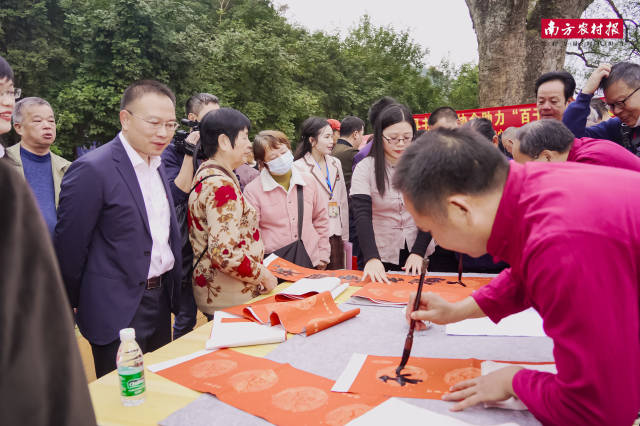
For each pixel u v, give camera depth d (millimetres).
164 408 1064
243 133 2025
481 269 2396
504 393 988
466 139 919
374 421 956
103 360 1808
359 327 1550
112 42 11383
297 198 2795
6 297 398
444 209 905
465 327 1494
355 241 3592
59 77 11742
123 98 1839
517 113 6527
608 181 830
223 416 1020
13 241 416
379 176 2396
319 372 1228
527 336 1415
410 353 1318
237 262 1820
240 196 1956
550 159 1837
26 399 399
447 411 1011
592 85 2584
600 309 724
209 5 21094
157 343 1998
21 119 2938
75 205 1686
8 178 433
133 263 1788
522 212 860
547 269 762
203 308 2045
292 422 983
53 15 11734
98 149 1832
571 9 8141
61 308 443
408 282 2041
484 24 8445
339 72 22719
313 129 3270
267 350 1385
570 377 784
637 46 14812
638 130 2537
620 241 738
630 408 759
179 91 13156
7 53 10844
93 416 452
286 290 1890
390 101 3197
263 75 16531
